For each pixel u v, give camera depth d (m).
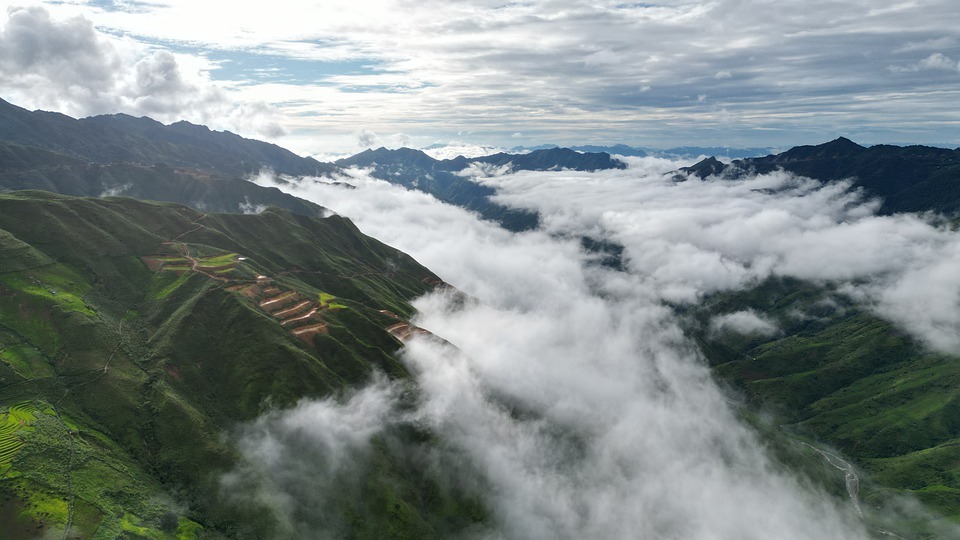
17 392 198.12
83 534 150.50
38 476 162.38
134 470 185.62
